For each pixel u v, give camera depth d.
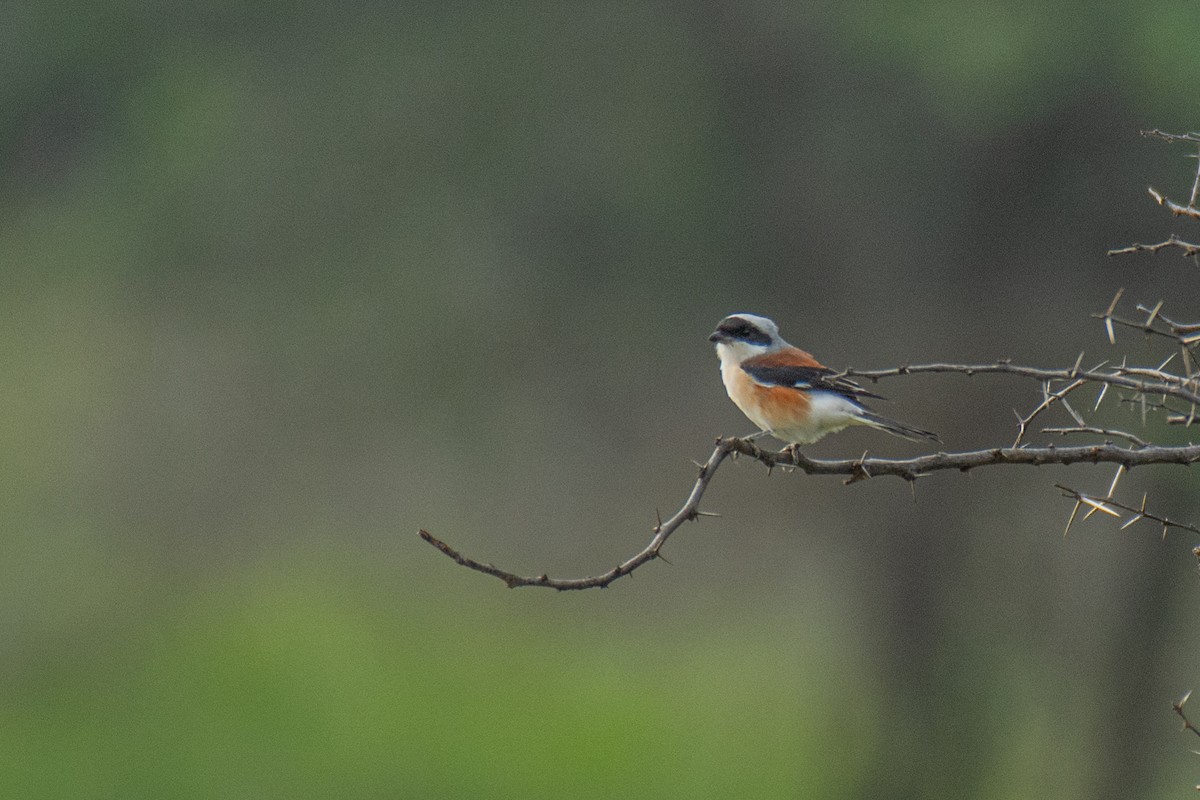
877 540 16.73
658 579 22.23
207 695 23.25
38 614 23.72
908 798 16.45
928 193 15.77
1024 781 16.61
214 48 17.41
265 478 19.77
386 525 20.80
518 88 16.62
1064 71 14.59
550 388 17.61
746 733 21.22
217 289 17.75
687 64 16.27
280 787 19.89
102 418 19.84
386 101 16.88
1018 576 16.25
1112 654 15.59
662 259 16.67
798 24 15.66
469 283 17.16
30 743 21.48
